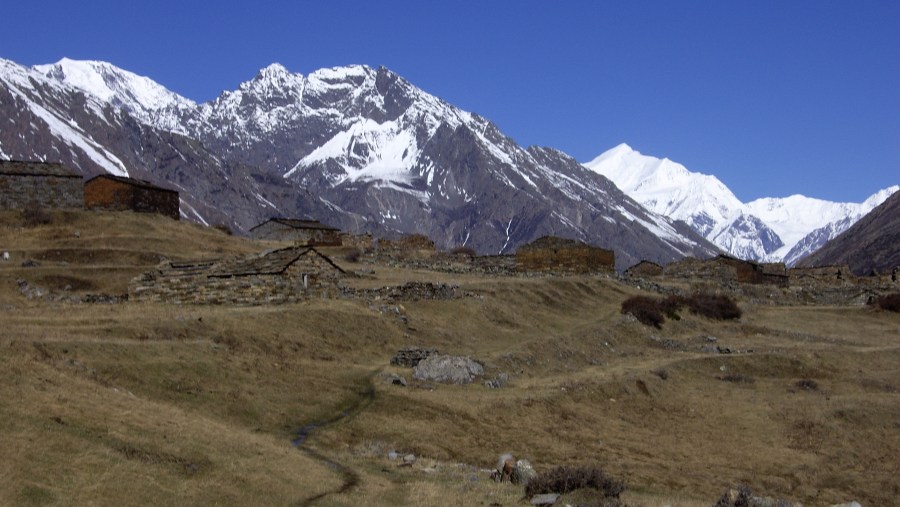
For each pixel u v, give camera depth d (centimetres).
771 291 14075
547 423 5400
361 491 3288
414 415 4888
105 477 2805
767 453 5569
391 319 7138
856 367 8888
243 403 4375
